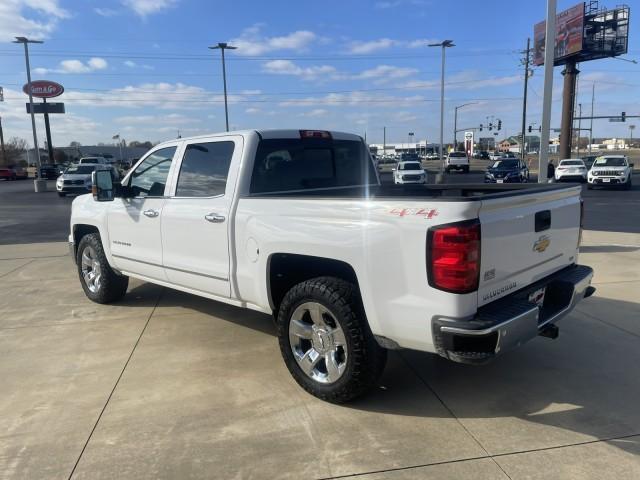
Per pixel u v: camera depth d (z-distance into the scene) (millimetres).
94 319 5629
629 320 5262
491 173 32812
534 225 3508
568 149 55594
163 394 3842
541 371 4152
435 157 98375
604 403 3625
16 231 13844
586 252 8891
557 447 3092
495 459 2977
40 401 3768
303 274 4094
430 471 2877
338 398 3590
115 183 5238
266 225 3881
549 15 8641
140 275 5434
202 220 4445
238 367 4309
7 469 2953
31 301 6418
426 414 3506
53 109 60062
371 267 3277
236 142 4375
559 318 3654
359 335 3420
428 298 3049
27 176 56188
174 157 4918
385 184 5668
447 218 2953
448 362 4371
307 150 4848
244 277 4141
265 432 3301
